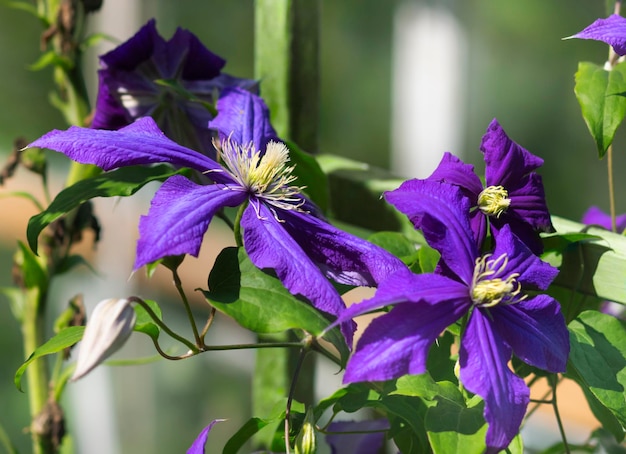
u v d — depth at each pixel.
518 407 1.10
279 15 1.32
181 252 1.10
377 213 1.29
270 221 1.14
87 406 2.81
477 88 3.06
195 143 1.25
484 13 3.02
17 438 3.29
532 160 1.18
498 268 1.14
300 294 1.13
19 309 1.37
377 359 1.09
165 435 2.88
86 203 1.36
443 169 1.17
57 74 1.36
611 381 1.15
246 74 3.76
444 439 1.11
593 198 3.54
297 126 1.34
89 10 1.35
